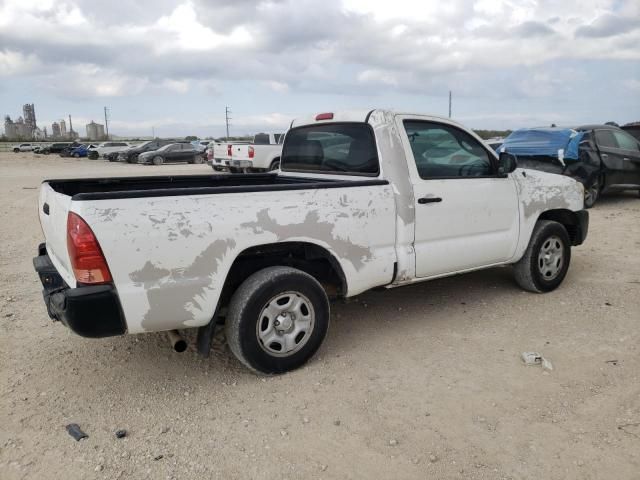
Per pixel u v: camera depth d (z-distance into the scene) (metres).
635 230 8.73
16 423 3.30
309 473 2.81
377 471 2.81
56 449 3.04
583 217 5.86
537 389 3.61
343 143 4.67
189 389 3.72
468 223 4.74
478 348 4.29
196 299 3.46
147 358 4.21
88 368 4.05
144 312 3.32
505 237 5.07
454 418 3.28
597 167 10.49
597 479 2.71
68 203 3.20
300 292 3.82
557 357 4.09
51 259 4.08
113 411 3.45
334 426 3.23
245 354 3.68
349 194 4.01
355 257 4.08
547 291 5.59
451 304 5.32
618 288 5.72
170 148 33.25
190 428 3.24
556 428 3.15
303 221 3.78
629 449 2.94
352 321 4.91
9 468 2.88
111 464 2.90
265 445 3.06
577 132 10.53
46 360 4.18
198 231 3.40
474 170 4.86
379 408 3.42
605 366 3.92
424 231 4.45
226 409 3.45
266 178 5.57
